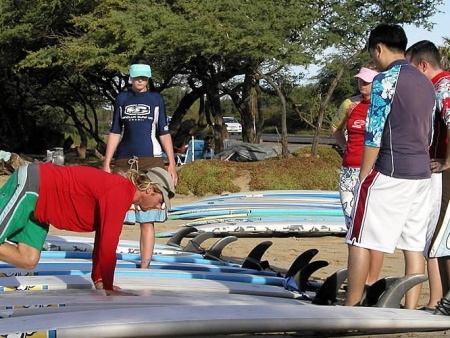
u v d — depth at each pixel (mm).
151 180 5305
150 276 6383
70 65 25859
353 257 5184
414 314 5066
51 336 3969
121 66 22109
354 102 6871
